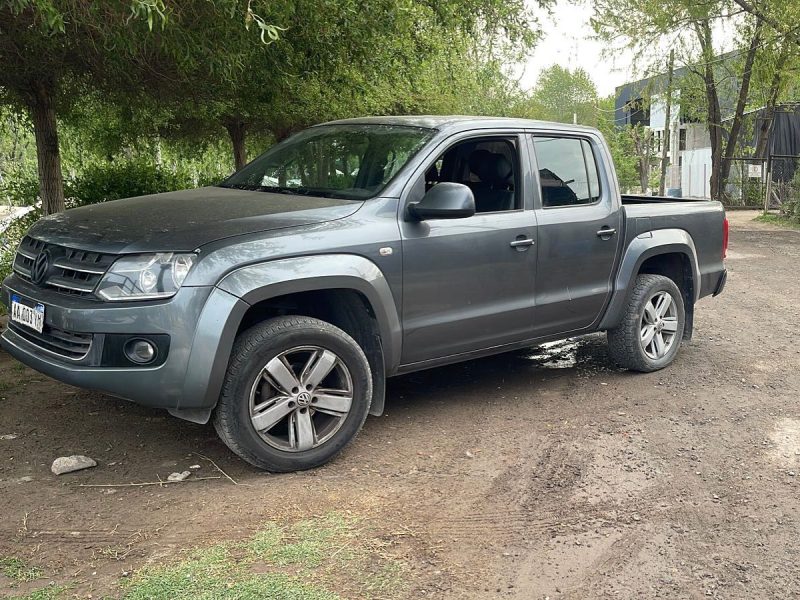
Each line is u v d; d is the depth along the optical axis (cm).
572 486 408
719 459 447
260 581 306
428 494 395
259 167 540
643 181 5181
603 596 307
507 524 365
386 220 443
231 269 383
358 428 435
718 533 361
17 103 1020
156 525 355
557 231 529
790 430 495
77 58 838
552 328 544
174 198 477
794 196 2183
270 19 723
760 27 2047
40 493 387
